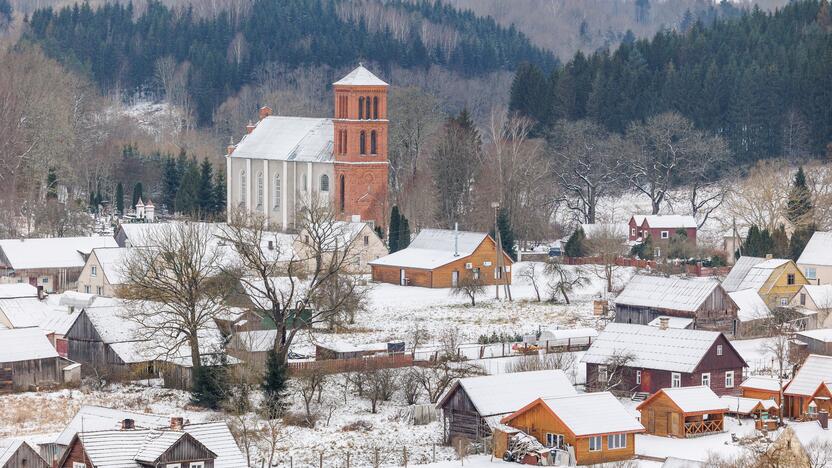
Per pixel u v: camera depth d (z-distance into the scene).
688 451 182.25
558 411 181.38
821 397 198.38
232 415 195.62
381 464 177.12
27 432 184.38
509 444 179.38
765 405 198.88
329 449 183.00
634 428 180.88
